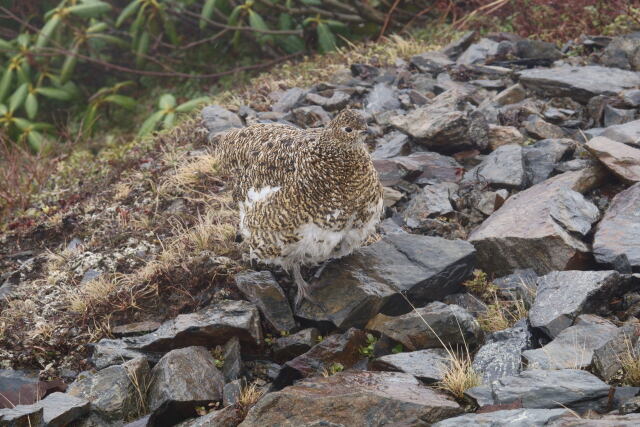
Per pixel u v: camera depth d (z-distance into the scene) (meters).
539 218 9.45
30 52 19.44
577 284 8.17
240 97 16.16
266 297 9.19
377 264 9.20
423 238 9.57
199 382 8.18
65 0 19.27
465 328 8.04
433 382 7.47
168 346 8.86
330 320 8.78
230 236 10.55
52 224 12.41
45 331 9.65
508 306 8.83
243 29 19.70
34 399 8.45
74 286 10.56
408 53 16.55
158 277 9.93
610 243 8.95
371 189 8.30
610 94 12.73
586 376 6.69
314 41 20.14
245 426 6.92
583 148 11.45
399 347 8.34
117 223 11.86
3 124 18.98
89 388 8.16
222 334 8.79
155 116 17.00
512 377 6.91
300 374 8.21
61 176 14.70
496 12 17.62
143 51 19.80
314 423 6.79
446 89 14.29
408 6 20.41
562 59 15.04
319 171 8.01
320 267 9.52
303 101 14.73
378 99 14.11
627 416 5.89
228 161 9.66
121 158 14.61
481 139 12.13
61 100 21.95
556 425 5.90
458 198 10.94
